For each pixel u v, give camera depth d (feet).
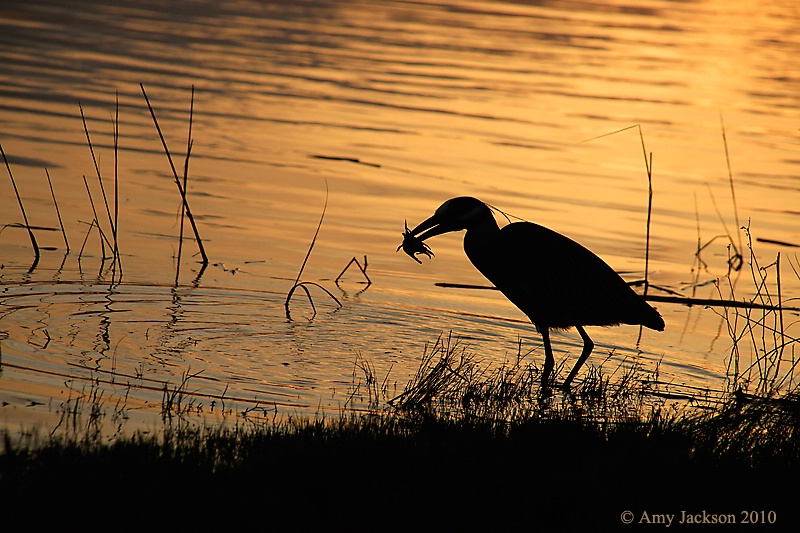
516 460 26.50
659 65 100.01
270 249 48.83
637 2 144.05
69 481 22.88
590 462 26.48
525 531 23.00
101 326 36.91
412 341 38.68
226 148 64.44
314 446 26.21
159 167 59.57
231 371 33.60
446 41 105.81
